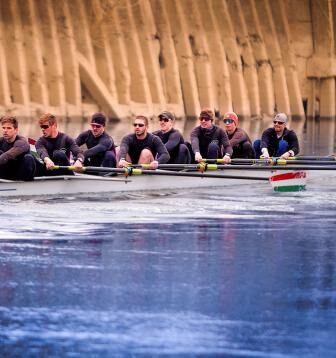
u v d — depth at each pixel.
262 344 35.38
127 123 178.00
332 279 44.16
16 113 171.88
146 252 49.28
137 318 37.91
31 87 177.38
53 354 33.97
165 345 35.06
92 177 71.38
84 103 185.88
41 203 65.44
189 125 175.12
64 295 40.69
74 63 183.12
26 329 36.44
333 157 89.38
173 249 50.22
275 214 63.12
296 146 87.31
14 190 67.19
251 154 86.00
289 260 48.06
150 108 195.50
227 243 52.16
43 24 180.62
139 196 71.38
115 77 192.75
